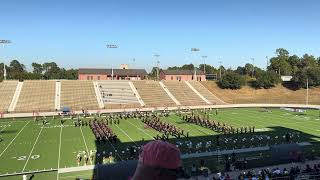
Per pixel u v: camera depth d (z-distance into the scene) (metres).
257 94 122.31
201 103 109.25
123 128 66.25
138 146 49.81
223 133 59.81
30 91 103.88
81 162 42.09
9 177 36.56
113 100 104.62
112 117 80.12
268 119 77.94
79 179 35.56
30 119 80.25
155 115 83.12
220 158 43.19
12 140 56.00
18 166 40.81
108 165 30.45
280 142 52.53
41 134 60.88
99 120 75.62
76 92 106.88
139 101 105.75
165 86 121.31
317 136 57.16
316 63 177.88
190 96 115.31
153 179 2.48
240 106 104.81
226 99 116.62
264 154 45.41
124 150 47.84
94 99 103.81
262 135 57.56
